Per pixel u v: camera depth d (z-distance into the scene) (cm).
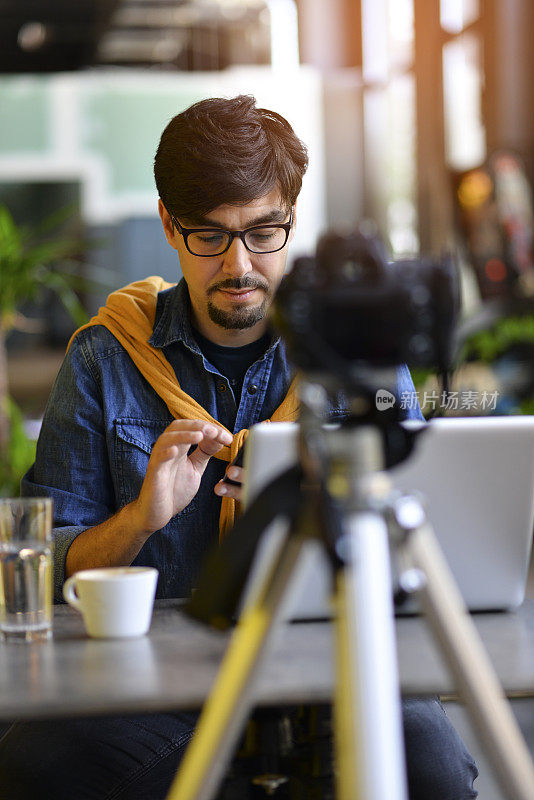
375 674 70
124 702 93
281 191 164
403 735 134
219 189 156
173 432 139
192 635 121
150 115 1065
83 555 153
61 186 1062
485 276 642
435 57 931
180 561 166
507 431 120
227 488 141
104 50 1278
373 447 76
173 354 175
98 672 104
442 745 135
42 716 92
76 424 172
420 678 97
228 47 1156
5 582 119
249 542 77
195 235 162
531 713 232
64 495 169
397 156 1036
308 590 122
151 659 109
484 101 834
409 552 77
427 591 76
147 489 141
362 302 75
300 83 1067
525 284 630
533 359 509
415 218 979
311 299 75
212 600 78
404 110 1026
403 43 1020
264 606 76
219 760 75
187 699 94
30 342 1082
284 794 115
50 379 1084
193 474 146
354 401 79
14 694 95
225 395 175
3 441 385
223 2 1095
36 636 119
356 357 77
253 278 163
